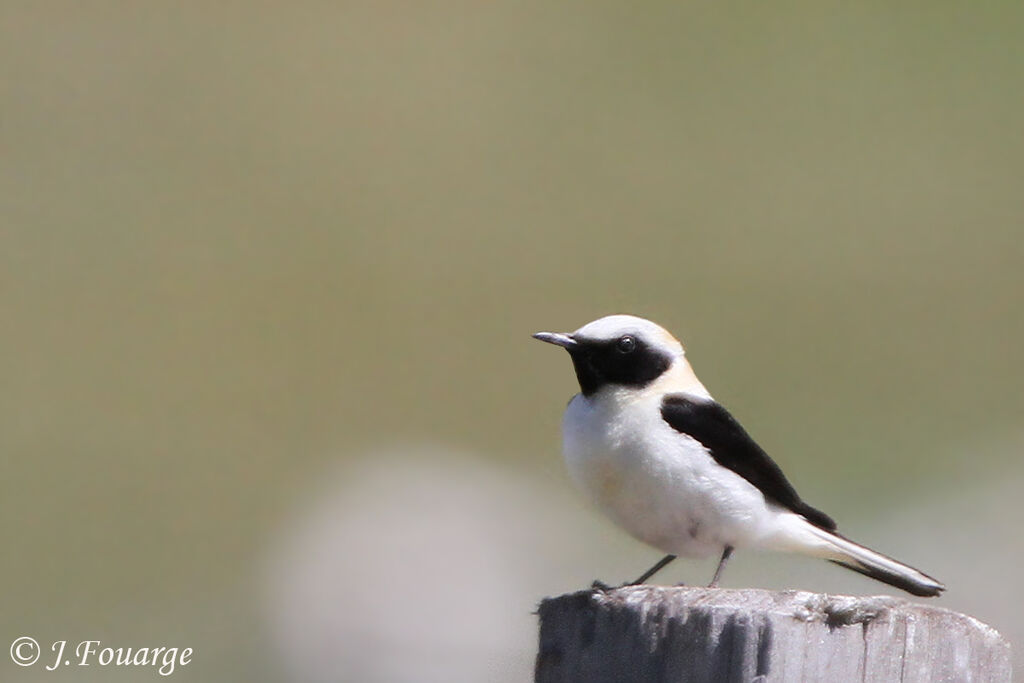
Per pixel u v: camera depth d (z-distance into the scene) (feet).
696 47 81.15
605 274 65.05
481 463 55.21
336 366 59.77
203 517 52.16
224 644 44.45
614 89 77.05
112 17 79.87
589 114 75.41
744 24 82.69
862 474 53.06
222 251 65.41
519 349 61.41
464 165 71.10
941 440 55.21
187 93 75.41
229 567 49.01
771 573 38.17
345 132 72.69
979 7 82.99
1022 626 40.42
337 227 67.05
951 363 60.49
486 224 67.72
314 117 73.92
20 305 61.67
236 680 43.29
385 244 65.87
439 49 79.66
